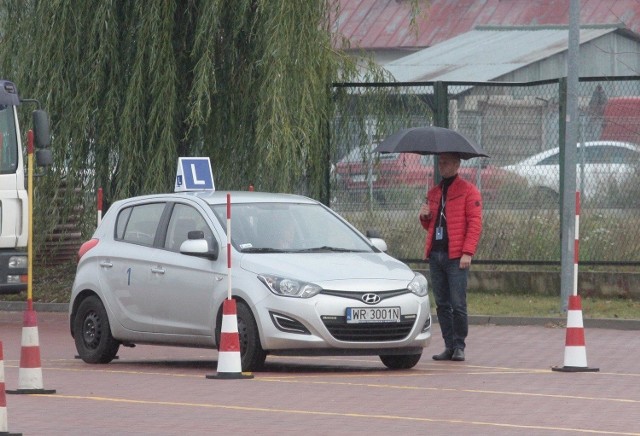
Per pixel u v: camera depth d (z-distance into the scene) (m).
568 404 35.72
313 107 68.81
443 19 148.25
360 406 35.34
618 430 31.17
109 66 70.12
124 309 46.75
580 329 44.12
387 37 148.12
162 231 46.44
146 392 38.50
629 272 64.69
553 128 66.19
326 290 42.06
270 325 41.88
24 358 38.28
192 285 44.44
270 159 67.25
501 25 144.25
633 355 49.22
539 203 66.88
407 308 42.88
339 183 71.12
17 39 71.50
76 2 69.88
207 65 67.88
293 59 68.44
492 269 68.19
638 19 134.25
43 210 73.19
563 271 62.19
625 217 64.88
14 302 72.38
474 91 68.00
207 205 45.66
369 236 47.44
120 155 69.81
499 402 36.12
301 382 40.72
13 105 59.53
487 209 67.88
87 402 36.25
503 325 61.22
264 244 44.59
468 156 48.75
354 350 42.25
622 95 64.25
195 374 43.62
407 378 42.03
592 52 127.31
